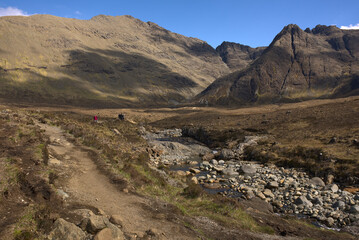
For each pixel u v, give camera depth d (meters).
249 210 17.36
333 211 19.19
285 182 26.78
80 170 17.89
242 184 26.28
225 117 81.00
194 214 14.11
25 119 34.53
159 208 13.62
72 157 21.38
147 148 40.72
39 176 13.33
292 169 31.81
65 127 36.72
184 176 28.16
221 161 37.69
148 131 71.19
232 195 22.77
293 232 14.12
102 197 13.62
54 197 11.58
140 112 133.25
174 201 15.89
